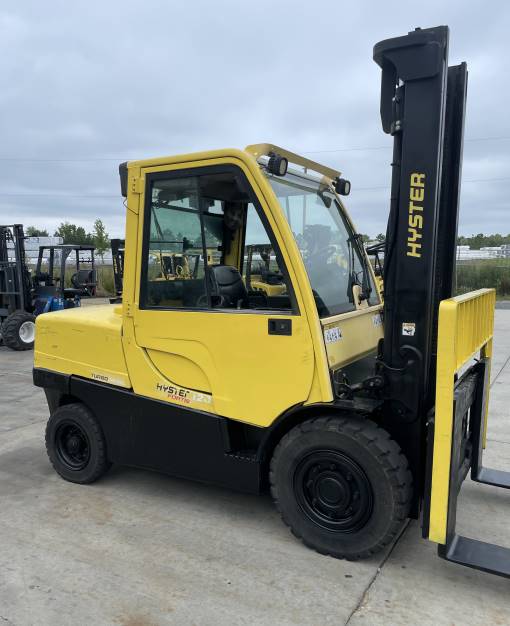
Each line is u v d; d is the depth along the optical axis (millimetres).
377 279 4105
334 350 2932
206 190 3143
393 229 2848
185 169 3094
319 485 2906
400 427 2891
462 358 2711
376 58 2803
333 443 2793
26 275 10992
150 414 3443
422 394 2834
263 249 3219
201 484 3965
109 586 2703
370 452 2699
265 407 2967
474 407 3557
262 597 2604
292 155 3205
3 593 2654
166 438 3406
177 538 3178
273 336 2883
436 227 2834
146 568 2859
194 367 3219
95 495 3785
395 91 2836
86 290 12820
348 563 2883
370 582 2715
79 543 3129
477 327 3186
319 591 2646
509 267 22031
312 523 2965
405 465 2742
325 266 3229
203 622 2432
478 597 2605
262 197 2857
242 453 3176
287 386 2881
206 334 3111
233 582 2727
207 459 3258
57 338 3906
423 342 2814
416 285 2801
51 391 4078
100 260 34062
